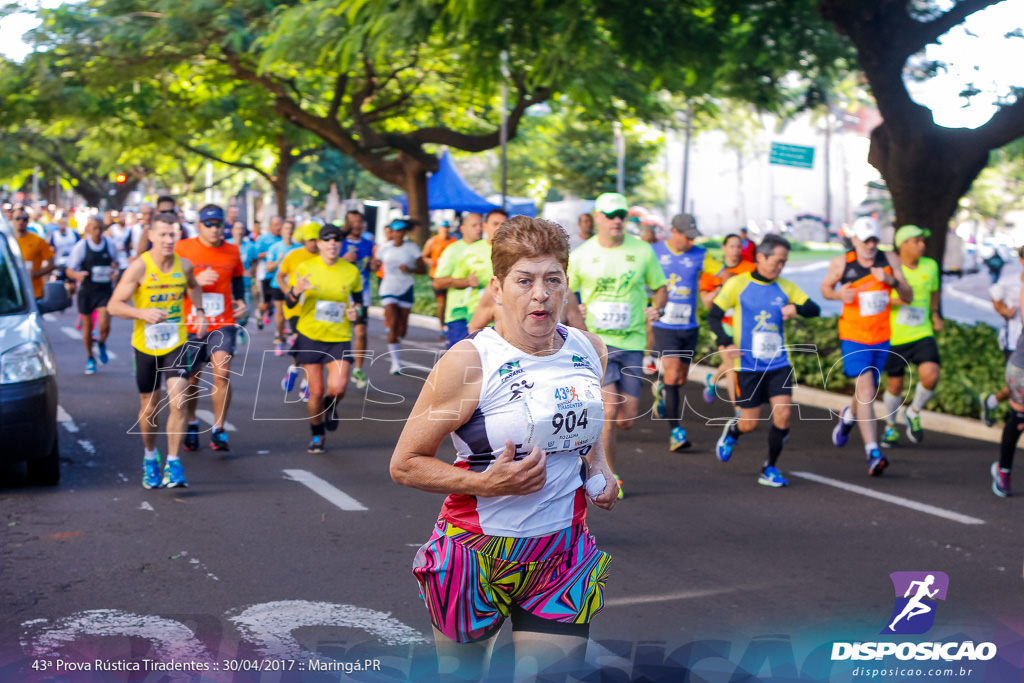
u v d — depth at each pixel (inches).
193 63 909.2
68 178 1957.4
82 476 302.5
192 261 332.8
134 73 849.5
